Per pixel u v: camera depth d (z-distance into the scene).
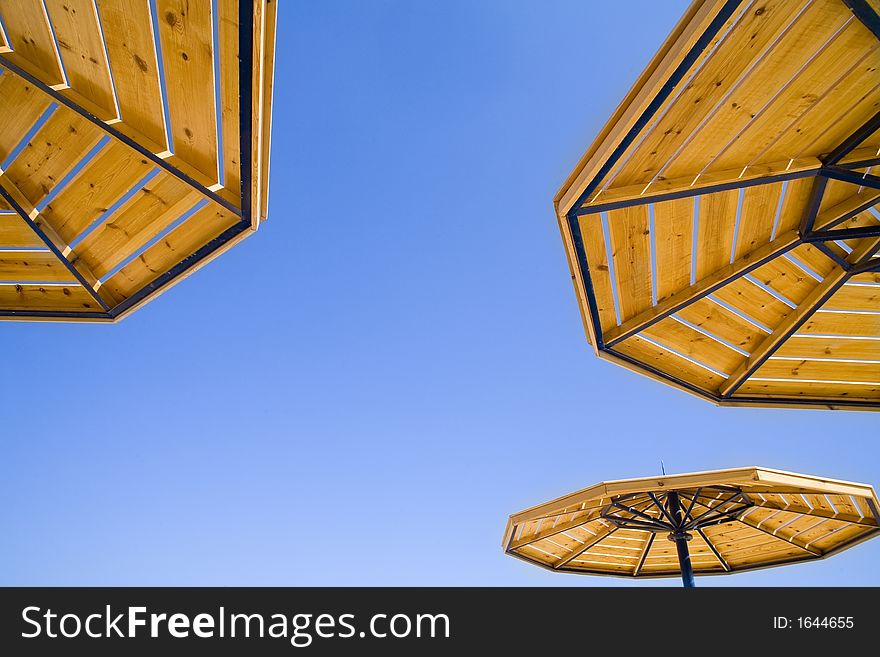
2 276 5.37
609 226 4.93
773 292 6.09
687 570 8.11
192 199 4.74
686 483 7.04
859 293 6.20
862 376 6.74
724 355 6.64
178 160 4.41
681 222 5.12
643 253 5.27
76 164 4.75
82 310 5.54
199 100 3.95
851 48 3.74
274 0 3.24
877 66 3.90
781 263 5.84
